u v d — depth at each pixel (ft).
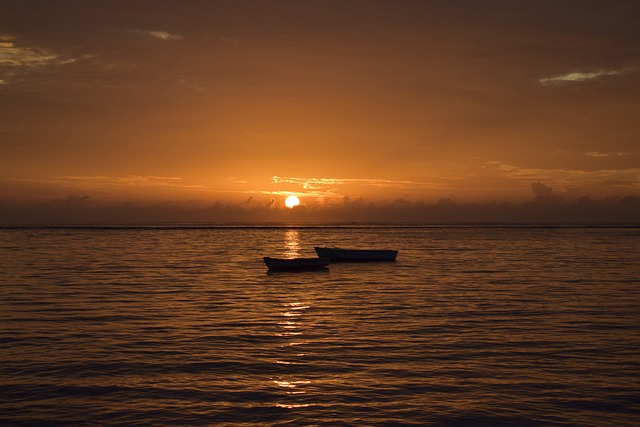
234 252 284.41
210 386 57.06
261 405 51.72
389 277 164.35
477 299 117.29
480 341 76.48
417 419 48.44
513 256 254.68
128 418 48.67
